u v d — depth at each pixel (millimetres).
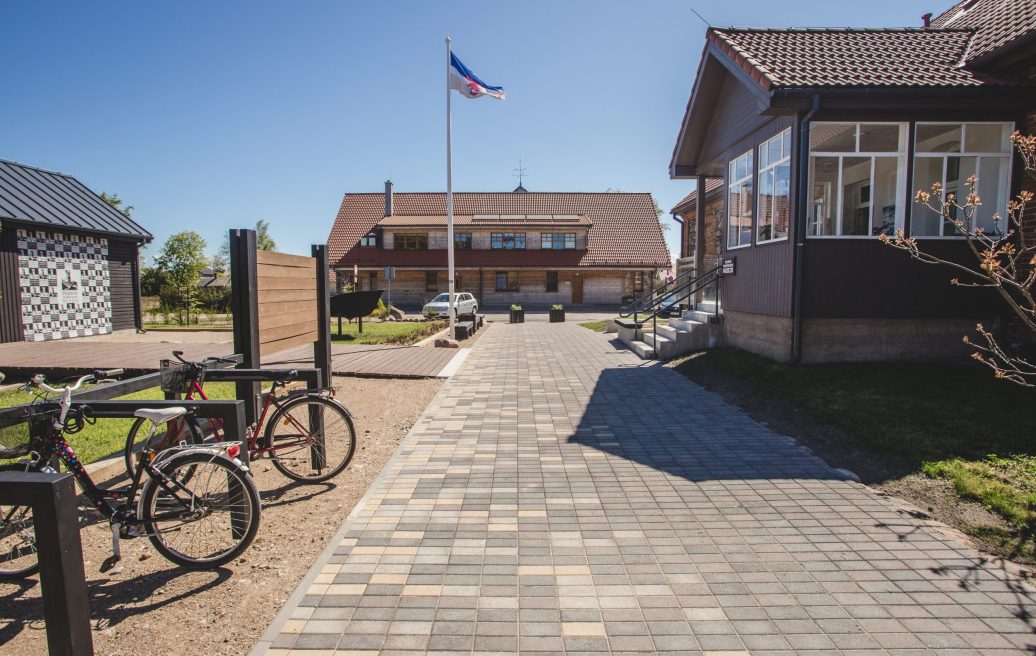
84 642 2463
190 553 3721
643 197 45062
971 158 8820
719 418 7035
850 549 3711
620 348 14406
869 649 2727
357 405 8016
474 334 19406
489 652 2721
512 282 41281
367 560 3604
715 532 3959
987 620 2955
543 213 44156
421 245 41500
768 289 9719
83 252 17656
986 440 5348
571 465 5367
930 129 8922
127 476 5051
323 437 5156
